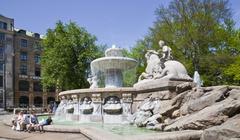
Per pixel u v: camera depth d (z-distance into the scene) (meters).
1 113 46.22
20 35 78.81
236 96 10.23
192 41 34.41
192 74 34.50
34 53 81.50
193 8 34.97
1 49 74.19
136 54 42.16
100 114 14.25
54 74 40.31
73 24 42.47
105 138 7.90
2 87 73.44
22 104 77.81
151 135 7.82
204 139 7.14
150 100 13.12
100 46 48.06
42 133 12.03
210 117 9.05
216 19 35.16
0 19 74.25
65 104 16.56
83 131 10.48
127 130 11.15
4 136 11.88
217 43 34.88
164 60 14.20
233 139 6.34
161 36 35.78
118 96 14.34
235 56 33.91
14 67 77.19
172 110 11.71
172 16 35.97
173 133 7.84
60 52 40.38
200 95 11.14
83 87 41.69
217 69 34.59
